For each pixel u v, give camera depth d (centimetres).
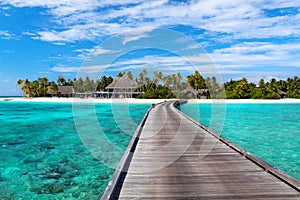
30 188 669
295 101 4341
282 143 1249
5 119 2288
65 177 750
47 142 1252
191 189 448
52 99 5519
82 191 651
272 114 2659
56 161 916
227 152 714
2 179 733
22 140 1301
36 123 1997
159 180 494
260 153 1055
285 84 6072
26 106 4128
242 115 2567
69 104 4653
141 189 451
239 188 446
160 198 414
